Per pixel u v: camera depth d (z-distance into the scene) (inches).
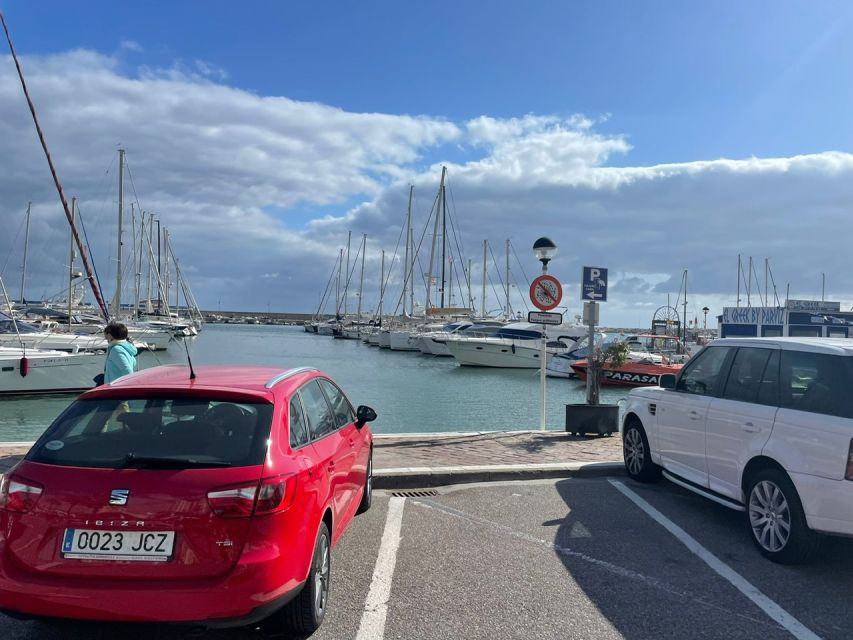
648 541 223.8
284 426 152.5
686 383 265.6
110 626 132.0
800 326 1801.2
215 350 2346.2
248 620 130.8
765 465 209.0
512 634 155.7
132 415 148.6
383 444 388.5
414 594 178.1
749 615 167.2
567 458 346.6
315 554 152.3
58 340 1080.2
